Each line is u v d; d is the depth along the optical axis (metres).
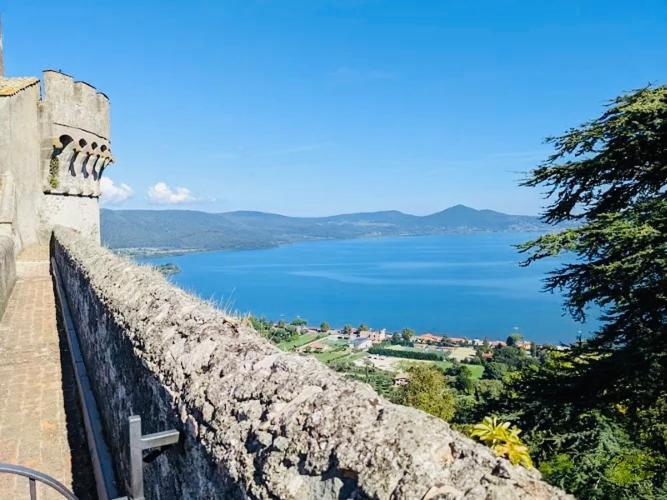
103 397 6.78
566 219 10.70
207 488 3.03
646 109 8.45
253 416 2.77
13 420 7.60
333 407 2.41
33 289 17.77
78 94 23.94
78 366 8.92
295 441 2.40
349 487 2.07
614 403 8.36
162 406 3.89
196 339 3.85
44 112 22.62
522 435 8.19
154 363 4.14
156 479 4.16
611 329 8.94
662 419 8.12
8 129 19.70
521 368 10.48
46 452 6.73
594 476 7.40
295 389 2.70
